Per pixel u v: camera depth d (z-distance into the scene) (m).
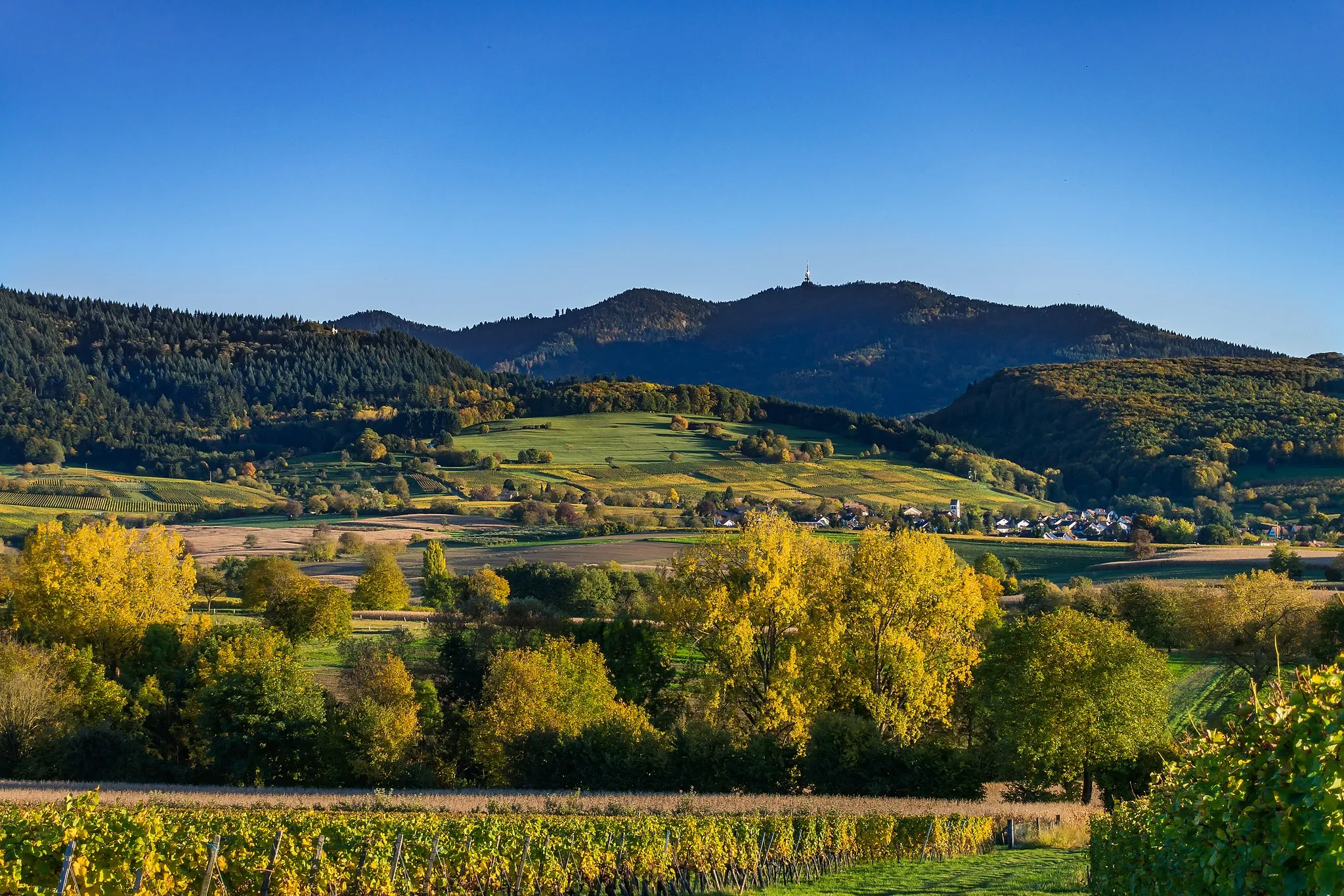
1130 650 55.16
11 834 17.19
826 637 59.81
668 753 55.97
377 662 71.94
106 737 61.69
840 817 41.06
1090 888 26.05
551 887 30.28
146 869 18.38
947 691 64.19
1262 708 10.08
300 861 24.55
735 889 32.06
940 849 41.69
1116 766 53.94
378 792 43.59
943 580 62.50
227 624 84.00
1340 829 8.29
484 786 65.06
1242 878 9.81
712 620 58.69
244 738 61.59
